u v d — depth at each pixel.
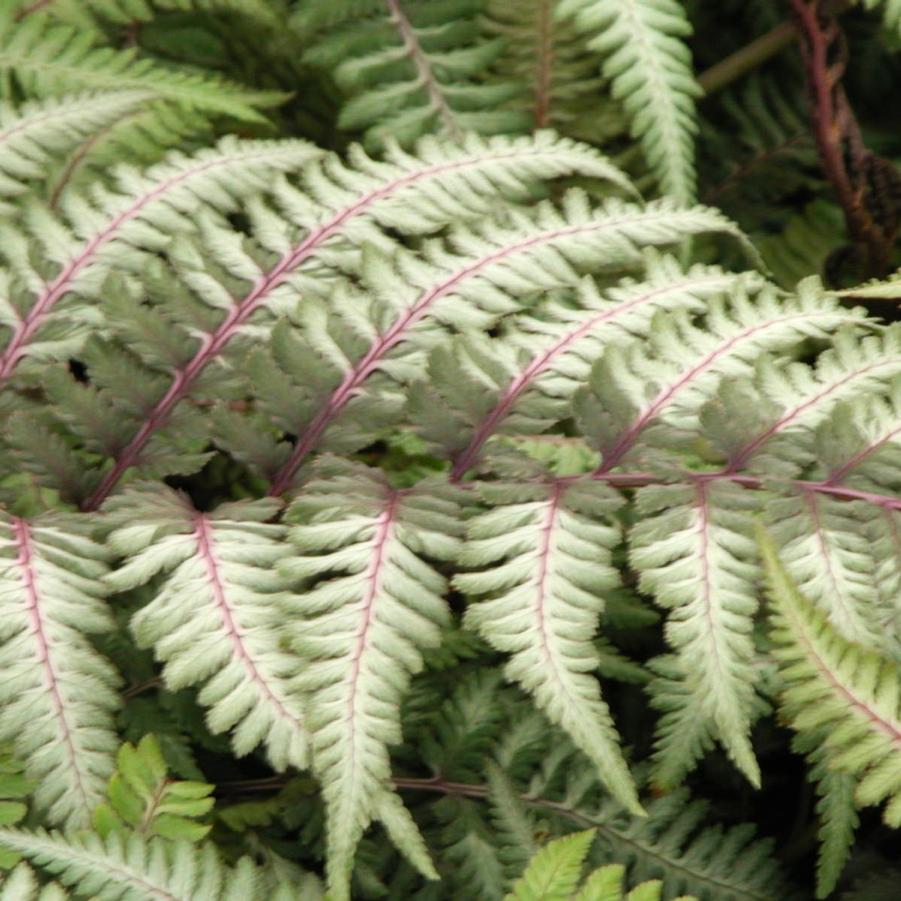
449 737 0.93
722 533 0.84
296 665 0.83
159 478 0.87
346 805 0.82
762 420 0.86
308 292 0.87
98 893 0.82
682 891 0.92
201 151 0.89
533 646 0.83
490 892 0.90
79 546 0.84
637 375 0.86
